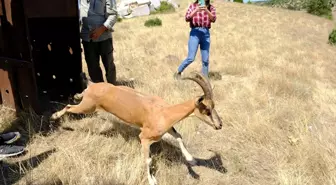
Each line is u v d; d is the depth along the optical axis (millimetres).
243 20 24047
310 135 4742
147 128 3664
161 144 4156
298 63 9633
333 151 4293
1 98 4848
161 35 13992
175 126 4629
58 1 4738
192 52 6598
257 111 5438
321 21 30609
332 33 17766
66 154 3799
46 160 3816
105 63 5590
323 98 6457
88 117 4758
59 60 5508
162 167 3834
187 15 6605
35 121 4559
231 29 18391
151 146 4180
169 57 8922
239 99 5898
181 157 4082
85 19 5113
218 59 9305
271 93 6473
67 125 4539
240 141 4605
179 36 13719
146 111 3674
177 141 3957
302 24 25719
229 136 4734
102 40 5262
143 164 3775
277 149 4445
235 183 3824
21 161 3793
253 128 4742
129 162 3818
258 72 7816
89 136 4305
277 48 12164
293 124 5070
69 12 4934
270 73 7594
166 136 4086
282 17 28469
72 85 5609
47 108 5055
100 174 3580
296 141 4559
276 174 3992
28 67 4406
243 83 7051
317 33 22406
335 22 32375
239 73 7938
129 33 14781
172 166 3926
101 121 4598
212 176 3900
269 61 9242
